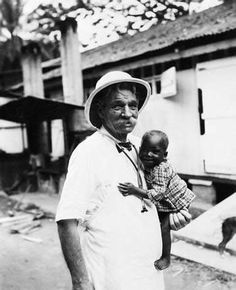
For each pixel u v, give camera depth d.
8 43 20.23
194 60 7.00
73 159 1.73
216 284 4.11
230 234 4.70
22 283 4.68
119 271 1.67
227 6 8.07
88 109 1.83
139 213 1.76
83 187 1.65
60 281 4.70
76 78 9.08
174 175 1.99
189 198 2.01
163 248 2.02
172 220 1.98
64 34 9.05
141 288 1.75
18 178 10.88
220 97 6.57
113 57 8.76
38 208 8.47
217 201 6.97
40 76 10.94
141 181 1.85
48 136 11.38
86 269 1.64
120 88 1.77
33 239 6.41
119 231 1.68
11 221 7.53
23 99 7.68
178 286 4.19
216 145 6.74
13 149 12.48
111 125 1.79
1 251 5.90
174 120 7.52
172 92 7.02
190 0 12.20
